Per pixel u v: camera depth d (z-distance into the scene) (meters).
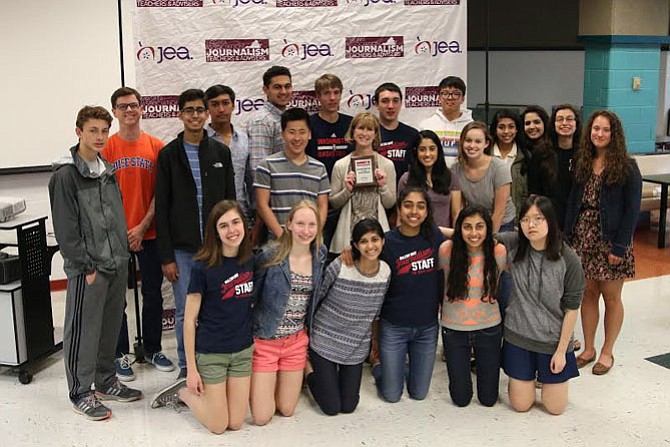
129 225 4.14
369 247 3.44
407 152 4.37
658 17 7.36
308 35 4.81
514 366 3.63
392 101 4.44
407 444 3.38
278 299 3.46
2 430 3.57
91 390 3.76
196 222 3.93
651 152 7.64
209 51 4.68
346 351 3.62
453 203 4.12
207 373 3.40
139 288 5.77
